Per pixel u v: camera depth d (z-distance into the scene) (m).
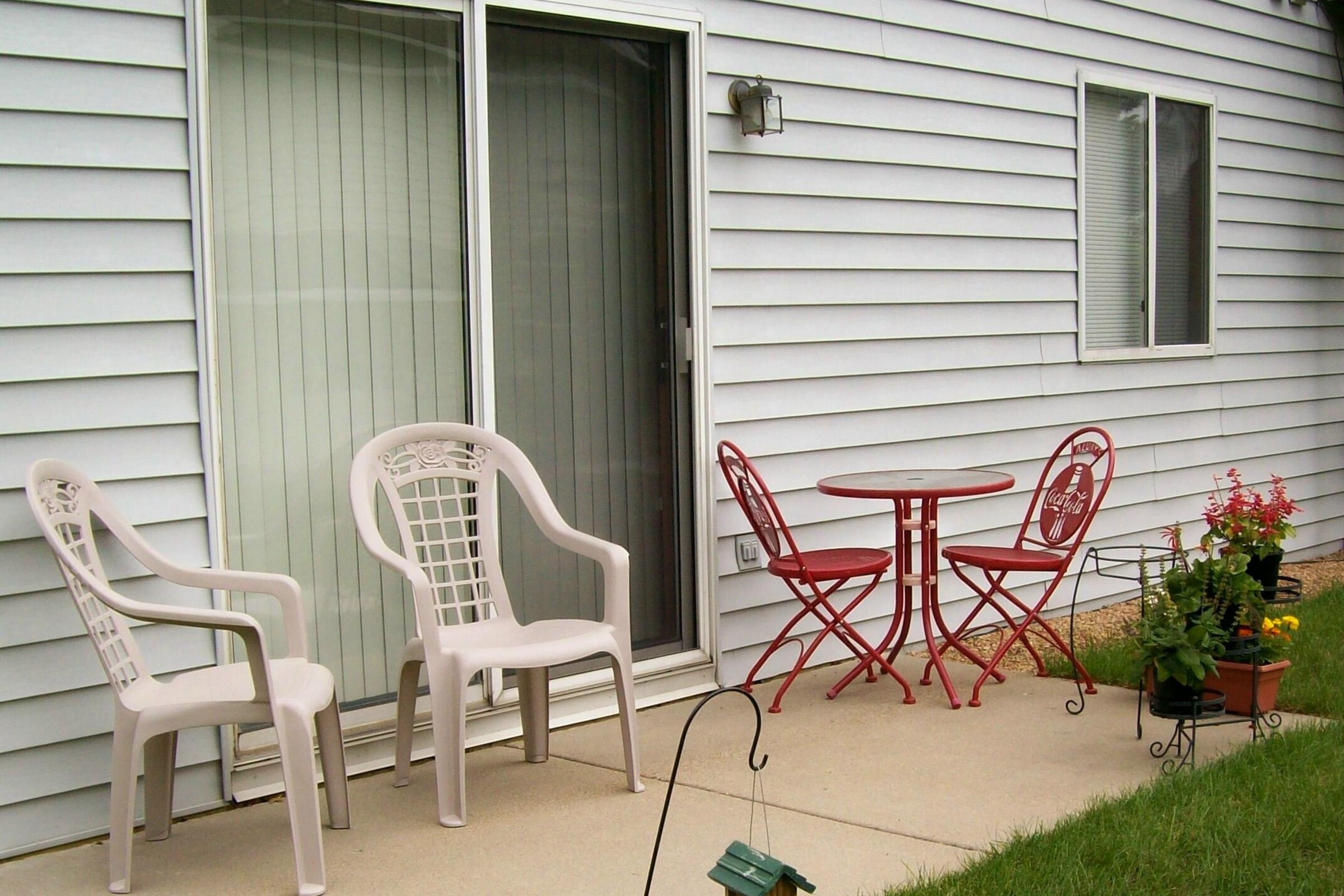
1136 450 6.49
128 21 3.25
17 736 3.11
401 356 3.90
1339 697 4.16
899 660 5.12
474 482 3.92
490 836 3.20
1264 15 7.24
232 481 3.59
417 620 3.28
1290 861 2.84
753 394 4.74
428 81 3.92
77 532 3.21
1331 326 7.87
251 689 3.02
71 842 3.20
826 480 4.58
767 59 4.73
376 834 3.23
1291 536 4.45
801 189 4.85
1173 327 6.79
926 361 5.39
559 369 4.30
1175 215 6.78
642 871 2.95
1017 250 5.79
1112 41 6.26
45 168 3.13
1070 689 4.57
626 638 3.52
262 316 3.63
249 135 3.59
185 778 3.39
